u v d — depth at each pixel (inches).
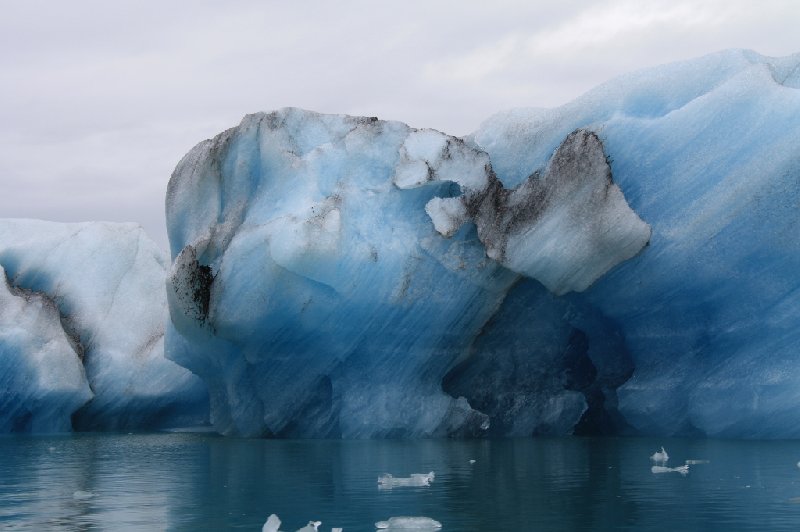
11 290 885.2
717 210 591.5
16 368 838.5
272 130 685.9
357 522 294.8
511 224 625.3
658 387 631.8
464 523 287.6
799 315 576.7
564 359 697.6
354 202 647.8
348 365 664.4
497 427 691.4
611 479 390.3
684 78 647.8
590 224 605.0
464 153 652.1
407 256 645.3
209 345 700.0
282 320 649.0
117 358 900.0
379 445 598.2
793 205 573.0
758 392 583.5
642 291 624.7
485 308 662.5
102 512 323.9
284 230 625.0
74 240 967.6
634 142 621.0
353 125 698.8
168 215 734.5
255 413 714.2
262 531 274.2
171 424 940.6
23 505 344.5
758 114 593.0
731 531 267.9
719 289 601.0
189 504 338.3
